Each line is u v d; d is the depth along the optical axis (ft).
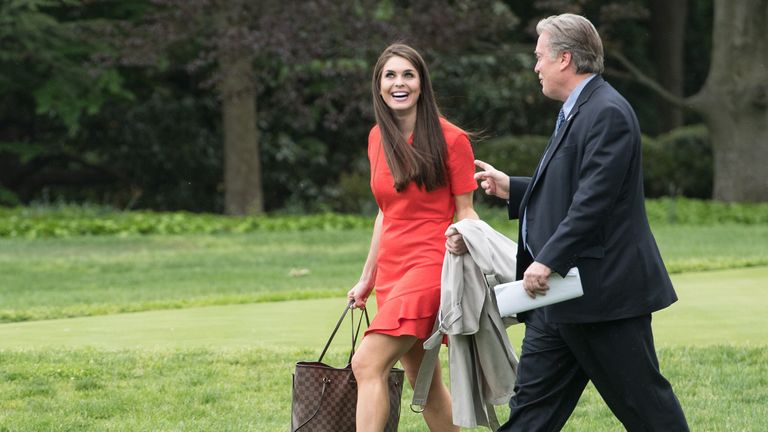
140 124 321.11
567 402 54.80
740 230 224.53
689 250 181.68
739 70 283.18
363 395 57.93
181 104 322.96
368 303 119.34
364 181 302.66
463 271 57.31
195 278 158.10
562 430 68.59
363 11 261.85
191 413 73.67
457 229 56.85
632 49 392.68
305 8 249.14
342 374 59.00
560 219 51.96
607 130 50.42
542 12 337.93
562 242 50.16
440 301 57.77
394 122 60.95
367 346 58.18
